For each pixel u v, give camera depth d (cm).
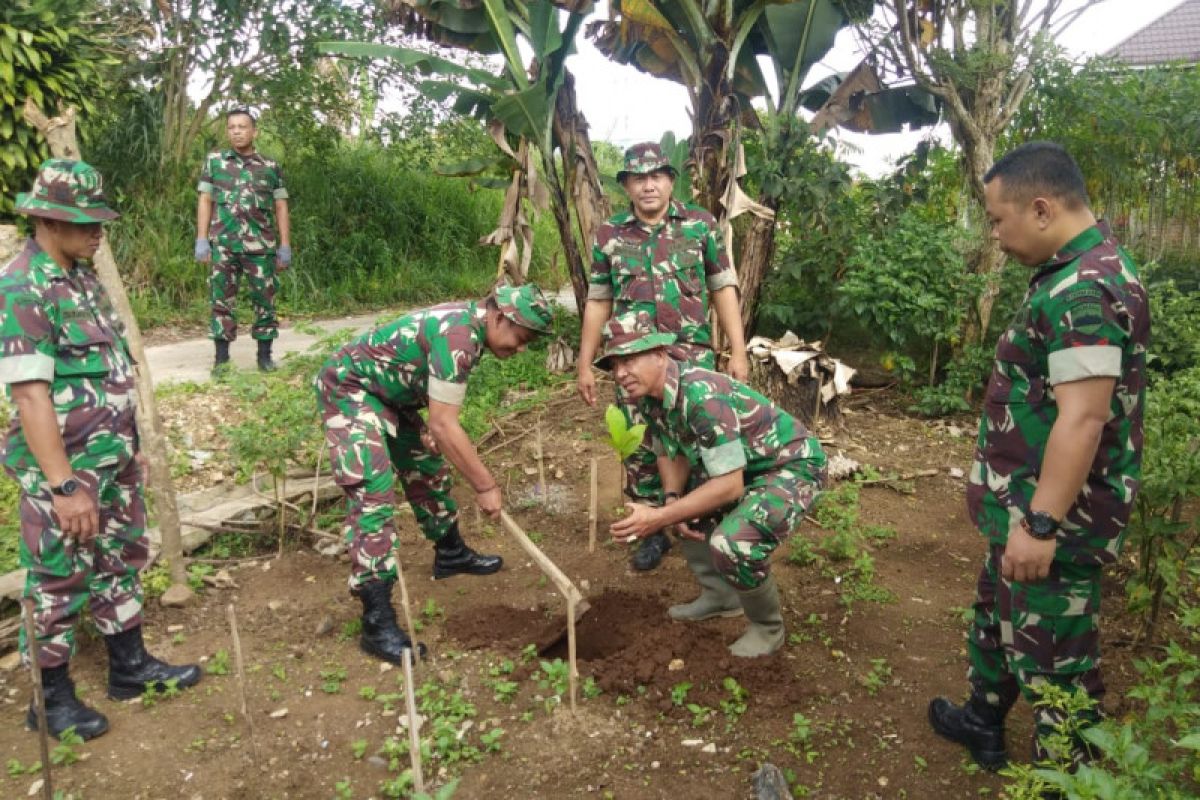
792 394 644
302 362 711
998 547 276
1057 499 242
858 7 752
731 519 348
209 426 637
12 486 535
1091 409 237
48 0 781
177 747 328
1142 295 246
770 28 768
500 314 367
